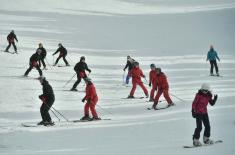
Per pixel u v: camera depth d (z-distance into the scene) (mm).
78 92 60500
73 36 115312
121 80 70250
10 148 34688
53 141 36875
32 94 57062
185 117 44500
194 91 59875
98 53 93938
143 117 46188
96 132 39906
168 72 75562
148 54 94125
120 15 160750
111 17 155000
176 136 36312
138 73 57438
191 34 122562
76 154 31312
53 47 97125
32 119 46344
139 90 63281
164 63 84188
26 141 37188
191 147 31578
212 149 30328
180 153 29516
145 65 82062
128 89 63625
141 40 113500
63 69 76125
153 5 190250
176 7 184375
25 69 72688
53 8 166000
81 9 169125
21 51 87750
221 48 100625
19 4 168125
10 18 138500
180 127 39906
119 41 111250
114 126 42281
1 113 48500
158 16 160125
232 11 167375
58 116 48188
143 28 134375
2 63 76000
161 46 104562
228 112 45094
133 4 190375
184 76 71875
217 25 138125
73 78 69875
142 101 55500
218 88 61094
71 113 49594
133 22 146000
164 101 54719
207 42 109062
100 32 124750
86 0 189500
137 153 30250
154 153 30000
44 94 44125
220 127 38188
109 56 91125
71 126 43219
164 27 136500
